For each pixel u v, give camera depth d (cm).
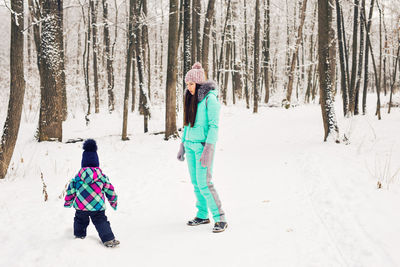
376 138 895
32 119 1565
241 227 386
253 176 623
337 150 772
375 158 670
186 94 388
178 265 300
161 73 3131
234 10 2602
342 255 310
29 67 2511
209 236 363
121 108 2381
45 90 1022
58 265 291
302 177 588
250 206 459
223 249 330
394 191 464
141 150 925
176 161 775
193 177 394
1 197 502
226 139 1107
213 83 377
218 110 364
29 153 868
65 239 336
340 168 607
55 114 1031
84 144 341
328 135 888
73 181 334
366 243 326
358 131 1026
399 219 374
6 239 351
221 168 701
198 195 396
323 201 454
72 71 2664
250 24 3091
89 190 329
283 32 3384
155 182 598
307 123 1368
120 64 3056
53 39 1021
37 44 1206
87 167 332
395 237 333
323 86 895
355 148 787
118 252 326
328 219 395
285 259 306
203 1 2628
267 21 2469
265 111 2022
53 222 399
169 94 1076
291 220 401
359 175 553
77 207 329
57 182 595
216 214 377
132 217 428
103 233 333
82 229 337
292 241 344
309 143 913
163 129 1310
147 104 1254
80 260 301
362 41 1361
